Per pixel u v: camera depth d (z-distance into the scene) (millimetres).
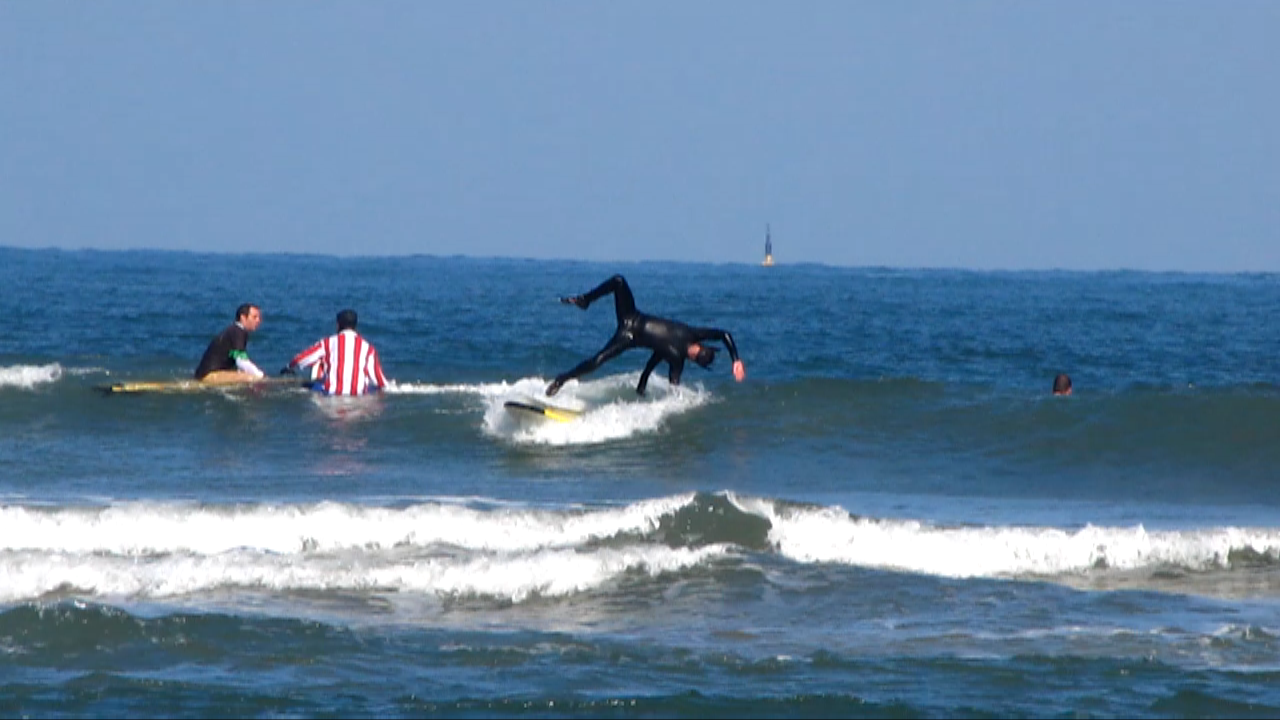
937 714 32531
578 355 101625
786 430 67438
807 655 36906
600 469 60594
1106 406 68875
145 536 46000
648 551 45188
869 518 48781
